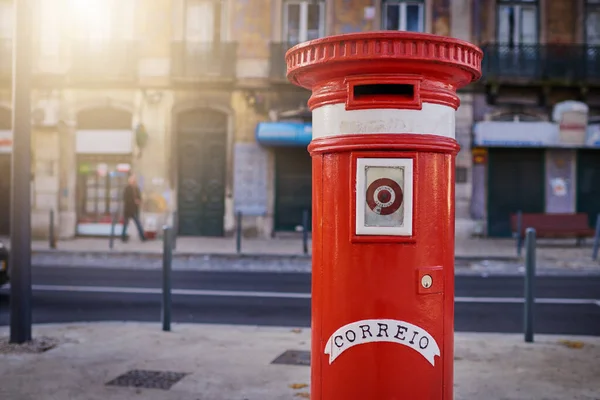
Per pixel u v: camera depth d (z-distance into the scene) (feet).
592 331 25.39
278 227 70.13
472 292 35.78
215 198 70.49
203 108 69.97
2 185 72.18
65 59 70.28
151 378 16.81
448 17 69.05
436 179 8.75
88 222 70.79
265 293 34.99
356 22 69.46
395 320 8.60
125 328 23.86
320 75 8.94
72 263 49.90
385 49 8.42
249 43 69.62
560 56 68.59
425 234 8.66
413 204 8.59
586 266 47.50
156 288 36.42
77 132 70.64
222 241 65.10
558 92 69.05
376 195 8.62
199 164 70.54
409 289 8.61
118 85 69.97
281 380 16.65
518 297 33.99
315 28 70.18
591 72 68.18
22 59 20.21
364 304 8.65
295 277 42.24
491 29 68.95
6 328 24.85
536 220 60.49
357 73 8.65
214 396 15.28
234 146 69.51
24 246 20.51
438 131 8.76
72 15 70.38
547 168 69.41
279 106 69.31
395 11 69.62
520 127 67.31
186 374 17.22
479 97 68.85
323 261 9.02
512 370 17.76
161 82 69.77
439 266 8.75
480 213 68.95
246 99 69.26
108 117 70.79
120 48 69.87
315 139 9.23
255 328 24.39
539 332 25.08
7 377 16.81
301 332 23.57
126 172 70.59
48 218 69.87
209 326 24.94
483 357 19.36
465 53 8.78
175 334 22.71
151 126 69.97
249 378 16.84
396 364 8.61
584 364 18.47
